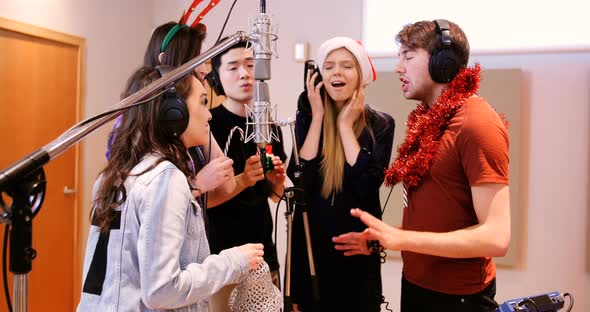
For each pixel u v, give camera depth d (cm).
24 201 103
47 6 317
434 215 161
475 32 328
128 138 133
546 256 331
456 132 155
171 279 119
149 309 125
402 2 338
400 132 348
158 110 130
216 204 198
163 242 121
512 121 329
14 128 300
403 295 179
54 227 331
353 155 193
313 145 199
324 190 197
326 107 201
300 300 201
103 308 126
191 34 173
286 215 181
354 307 195
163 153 131
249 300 150
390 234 145
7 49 295
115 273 125
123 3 382
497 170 146
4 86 293
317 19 367
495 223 144
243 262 134
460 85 160
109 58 372
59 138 108
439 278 163
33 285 316
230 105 220
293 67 372
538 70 329
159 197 123
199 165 186
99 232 132
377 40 343
